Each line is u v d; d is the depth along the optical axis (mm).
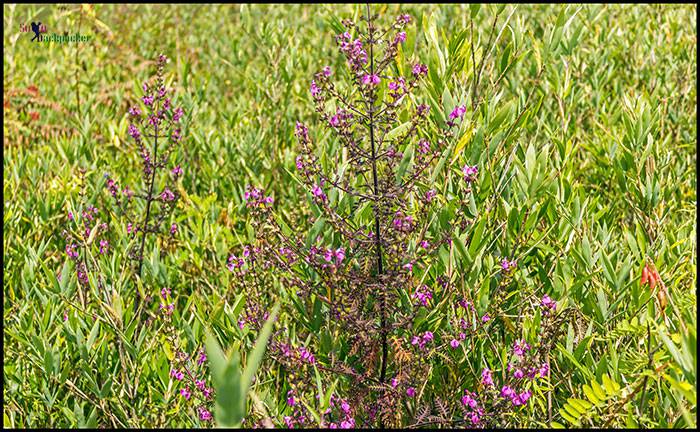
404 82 3037
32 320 3410
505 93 6055
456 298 3316
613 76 6312
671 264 3555
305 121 6219
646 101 4637
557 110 5426
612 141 4844
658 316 3121
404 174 3338
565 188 3973
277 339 3203
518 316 3258
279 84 5820
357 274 2980
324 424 2814
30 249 4027
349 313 2963
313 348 3568
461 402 3129
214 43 8875
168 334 3246
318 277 3373
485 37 6965
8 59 7992
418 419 2939
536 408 3170
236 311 3266
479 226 3156
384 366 3045
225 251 4402
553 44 3910
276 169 5250
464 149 3561
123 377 3307
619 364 3004
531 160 3492
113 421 3176
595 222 4199
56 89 7664
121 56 8820
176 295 4375
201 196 5410
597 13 5977
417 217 3197
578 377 3182
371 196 2973
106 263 3900
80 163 5348
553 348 3287
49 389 3412
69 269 3758
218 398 1971
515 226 3498
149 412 3229
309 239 3195
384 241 2979
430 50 3719
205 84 6051
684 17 7195
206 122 6285
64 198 4859
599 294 3240
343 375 3188
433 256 3336
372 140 2996
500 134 3611
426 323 3209
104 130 6137
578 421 2773
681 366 2379
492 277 3482
